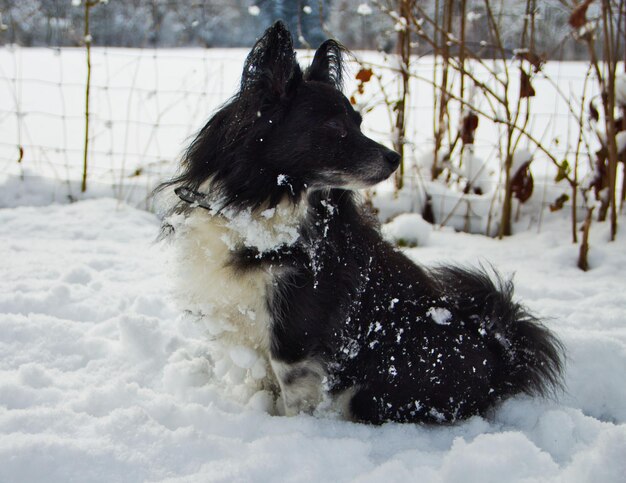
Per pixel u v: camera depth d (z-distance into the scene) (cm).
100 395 83
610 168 138
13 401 82
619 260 133
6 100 245
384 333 88
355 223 90
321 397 88
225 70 259
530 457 74
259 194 83
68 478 71
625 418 95
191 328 103
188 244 85
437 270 96
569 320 110
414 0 144
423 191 158
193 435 77
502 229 148
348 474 74
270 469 73
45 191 159
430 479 72
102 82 271
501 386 91
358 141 86
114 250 134
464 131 153
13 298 106
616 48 130
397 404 88
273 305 83
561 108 231
